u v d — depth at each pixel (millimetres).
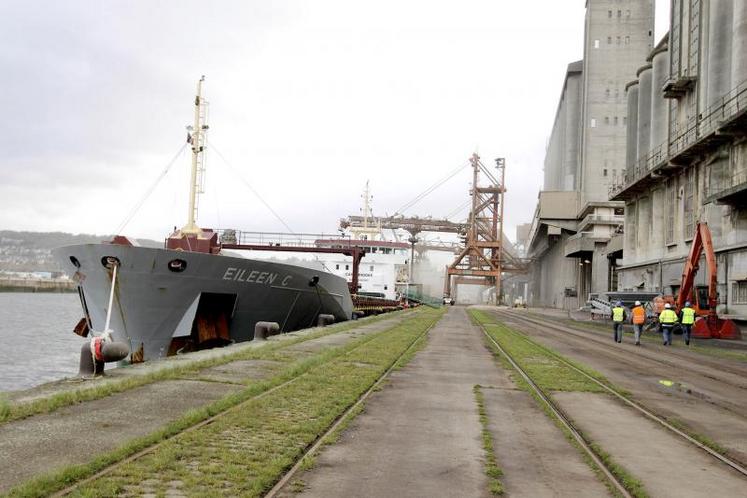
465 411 11477
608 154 104938
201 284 26234
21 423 9406
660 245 59562
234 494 6465
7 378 34156
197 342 27047
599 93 106062
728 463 8367
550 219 106750
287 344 22938
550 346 26766
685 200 52344
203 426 9367
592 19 107250
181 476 7008
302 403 11445
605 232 91375
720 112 43875
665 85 53438
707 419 11406
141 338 25859
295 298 33000
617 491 6980
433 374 16531
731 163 43094
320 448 8539
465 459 8211
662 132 62969
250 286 28609
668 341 29797
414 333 31969
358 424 10133
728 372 19266
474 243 136250
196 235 32938
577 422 10648
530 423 10570
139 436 8766
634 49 106188
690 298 38219
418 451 8555
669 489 7172
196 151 33562
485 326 42750
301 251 44906
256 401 11414
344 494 6688
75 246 25328
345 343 24094
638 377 17266
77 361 42281
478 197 139000
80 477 6867
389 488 6930
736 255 39188
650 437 9758
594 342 30438
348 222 92500
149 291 25188
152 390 12547
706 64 48438
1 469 7105
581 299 101312
